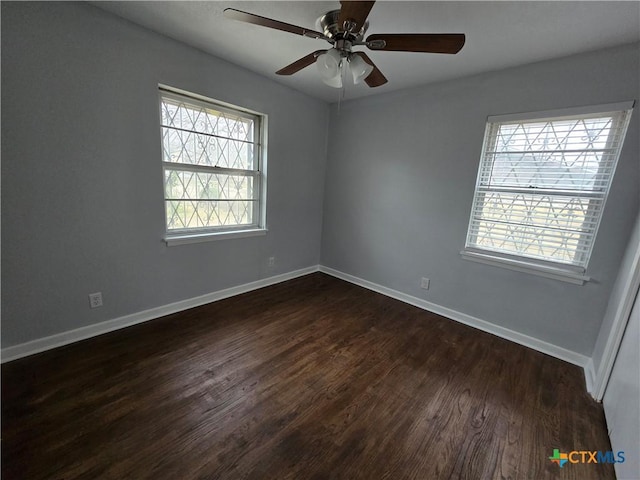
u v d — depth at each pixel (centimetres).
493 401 170
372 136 318
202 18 184
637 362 133
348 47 151
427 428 149
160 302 247
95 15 178
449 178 265
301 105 321
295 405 159
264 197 310
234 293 304
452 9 155
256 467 123
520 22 163
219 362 192
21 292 178
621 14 150
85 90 182
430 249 286
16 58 156
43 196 176
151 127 215
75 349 195
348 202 353
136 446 129
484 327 257
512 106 224
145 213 224
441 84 259
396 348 222
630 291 158
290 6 165
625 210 188
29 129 166
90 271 203
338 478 121
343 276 372
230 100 255
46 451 124
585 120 200
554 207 217
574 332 213
